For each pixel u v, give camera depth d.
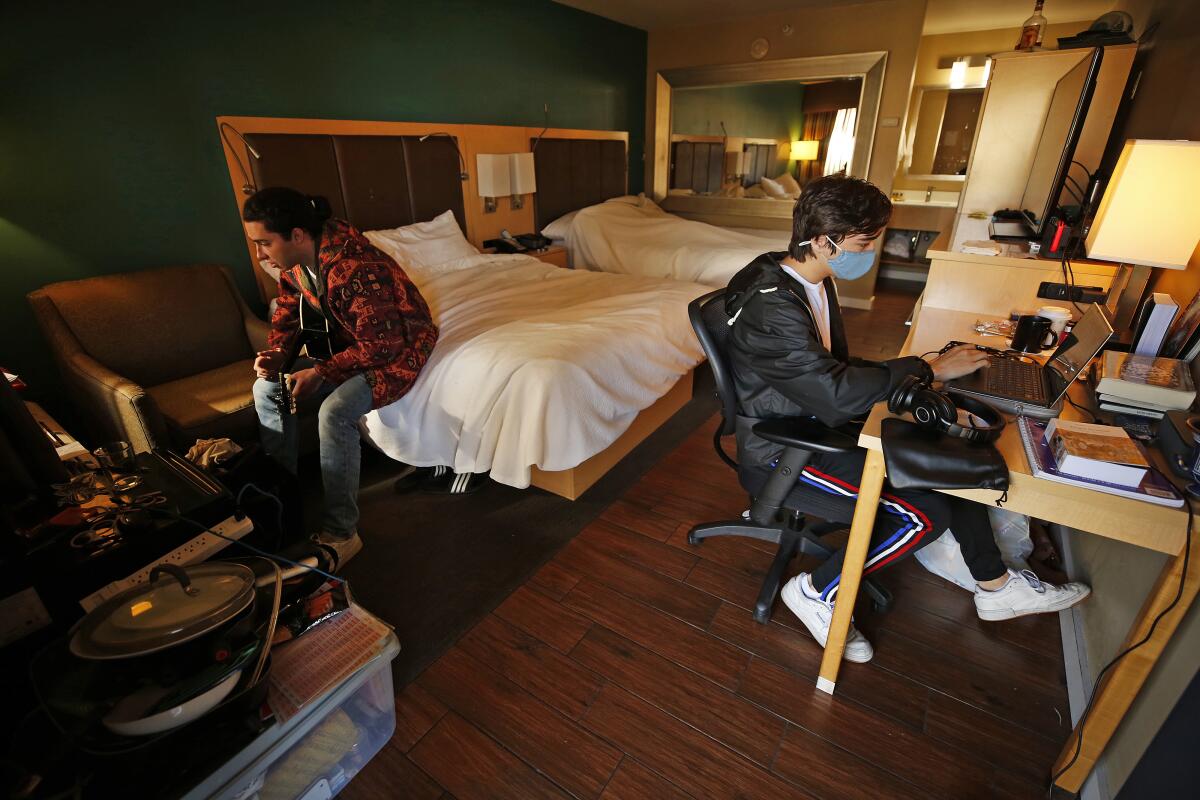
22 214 2.06
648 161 5.52
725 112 5.05
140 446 1.88
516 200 4.04
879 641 1.54
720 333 1.43
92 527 1.23
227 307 2.50
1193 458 0.93
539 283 2.97
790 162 4.91
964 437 1.04
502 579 1.76
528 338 2.08
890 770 1.21
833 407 1.19
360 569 1.80
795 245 1.27
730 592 1.71
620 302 2.59
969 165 2.82
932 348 1.71
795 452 1.35
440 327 2.32
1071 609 1.55
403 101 3.27
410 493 2.22
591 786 1.18
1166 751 0.90
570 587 1.73
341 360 1.72
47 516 1.24
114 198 2.26
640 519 2.05
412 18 3.20
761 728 1.30
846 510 1.37
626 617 1.62
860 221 1.15
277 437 1.96
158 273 2.34
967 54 4.88
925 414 1.07
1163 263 1.47
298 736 1.04
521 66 3.96
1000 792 1.17
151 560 1.27
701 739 1.28
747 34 4.69
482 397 1.92
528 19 3.92
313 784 1.12
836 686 1.40
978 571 1.46
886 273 5.80
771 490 1.41
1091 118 2.59
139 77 2.25
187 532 1.32
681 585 1.74
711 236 4.28
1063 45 2.62
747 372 1.37
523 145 4.00
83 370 1.93
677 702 1.36
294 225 1.63
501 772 1.21
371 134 3.07
